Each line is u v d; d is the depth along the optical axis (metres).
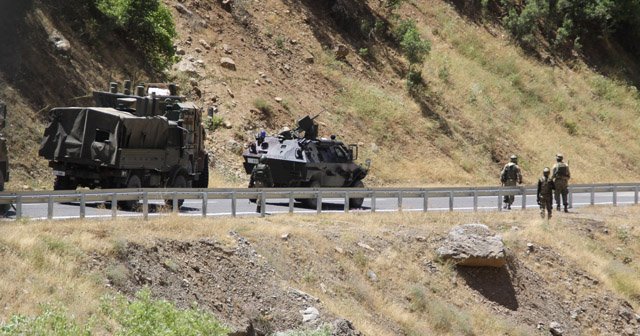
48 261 32.69
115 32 83.12
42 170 65.69
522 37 132.50
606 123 126.12
